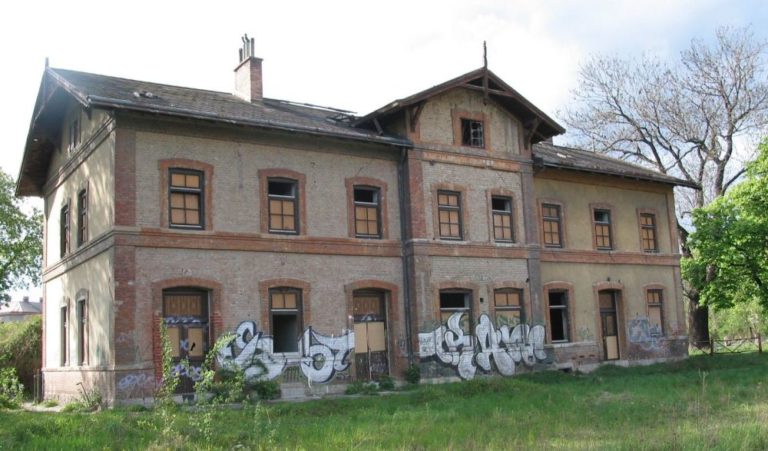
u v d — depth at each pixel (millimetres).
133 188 19312
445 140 24781
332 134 22094
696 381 22047
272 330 21141
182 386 19391
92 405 19062
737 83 37156
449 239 24422
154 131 19859
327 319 21953
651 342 29906
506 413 15789
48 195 26484
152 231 19375
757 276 33000
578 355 27328
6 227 38750
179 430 13109
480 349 24375
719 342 37625
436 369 23297
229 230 20609
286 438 12891
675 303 31109
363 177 23328
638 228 30578
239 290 20547
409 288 23500
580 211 28656
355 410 17297
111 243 19000
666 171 39438
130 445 12242
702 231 33375
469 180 25141
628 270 29719
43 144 25703
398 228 23828
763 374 23781
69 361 22625
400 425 14219
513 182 26250
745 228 31656
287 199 22000
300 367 21219
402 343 23234
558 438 12359
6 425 14336
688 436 11656
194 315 20062
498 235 25734
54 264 24594
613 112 40062
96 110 20812
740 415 14453
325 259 22203
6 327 32531
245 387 20016
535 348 25688
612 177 29859
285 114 23734
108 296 19094
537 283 26156
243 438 12805
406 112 24125
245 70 24875
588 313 28016
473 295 24578
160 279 19359
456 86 24516
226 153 20938
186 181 20359
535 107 26078
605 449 10945
